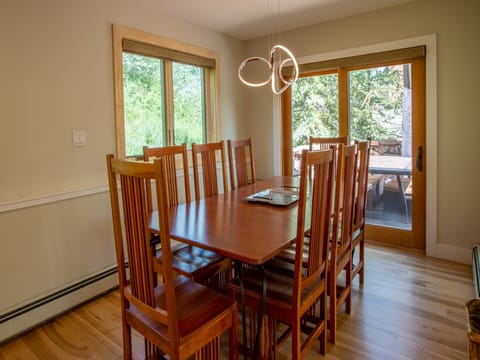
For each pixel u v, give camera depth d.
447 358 1.84
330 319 1.99
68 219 2.44
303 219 1.51
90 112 2.59
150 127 3.22
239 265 1.81
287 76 4.01
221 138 4.00
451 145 3.06
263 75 4.21
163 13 3.19
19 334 2.16
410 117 3.32
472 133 2.95
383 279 2.77
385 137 3.49
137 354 1.94
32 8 2.21
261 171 4.39
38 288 2.27
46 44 2.29
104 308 2.47
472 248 3.03
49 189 2.35
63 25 2.39
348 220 2.18
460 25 2.92
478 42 2.86
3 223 2.09
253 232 1.75
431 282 2.70
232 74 4.14
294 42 3.87
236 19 3.46
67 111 2.44
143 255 1.35
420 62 3.21
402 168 3.42
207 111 3.90
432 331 2.08
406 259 3.17
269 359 1.82
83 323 2.28
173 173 2.59
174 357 1.31
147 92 3.18
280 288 1.74
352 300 2.46
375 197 3.61
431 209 3.20
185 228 1.83
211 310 1.51
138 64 3.08
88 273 2.57
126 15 2.84
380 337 2.04
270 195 2.53
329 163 1.73
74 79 2.47
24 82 2.19
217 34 3.88
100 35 2.64
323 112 3.87
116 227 1.54
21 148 2.19
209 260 2.13
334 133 3.81
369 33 3.37
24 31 2.17
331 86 3.78
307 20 3.56
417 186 3.35
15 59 2.13
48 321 2.30
